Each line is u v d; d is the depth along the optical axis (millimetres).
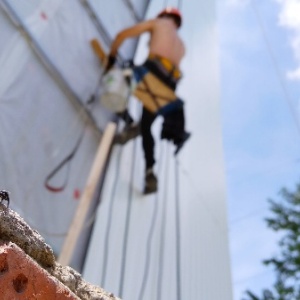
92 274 4980
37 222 4750
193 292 5809
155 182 6090
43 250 1209
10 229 1128
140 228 5777
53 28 5871
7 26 5230
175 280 5691
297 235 11195
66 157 5406
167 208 6367
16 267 1046
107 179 5879
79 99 5852
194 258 6203
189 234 6402
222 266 6625
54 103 5492
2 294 998
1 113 4785
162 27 5996
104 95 5949
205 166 7660
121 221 5648
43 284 1093
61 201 5133
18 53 5230
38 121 5199
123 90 5973
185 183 7016
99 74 6293
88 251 5141
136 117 6645
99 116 6098
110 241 5359
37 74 5391
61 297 1126
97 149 5875
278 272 10891
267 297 10656
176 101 5859
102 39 6754
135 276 5305
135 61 7156
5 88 4945
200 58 8961
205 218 6938
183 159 7297
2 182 4504
